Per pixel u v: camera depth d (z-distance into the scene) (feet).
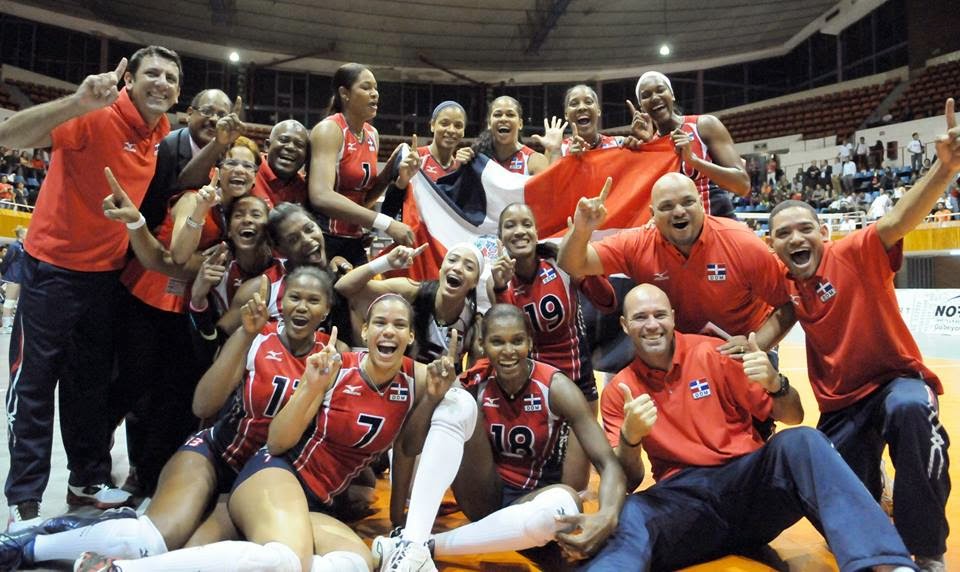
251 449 9.49
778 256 9.84
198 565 6.94
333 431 8.96
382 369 9.03
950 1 70.08
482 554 9.43
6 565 7.91
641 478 9.27
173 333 11.77
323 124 13.52
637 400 8.60
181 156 11.91
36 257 10.02
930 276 51.90
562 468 10.19
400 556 7.85
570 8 71.36
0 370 27.22
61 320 10.09
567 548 8.02
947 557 8.93
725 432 9.21
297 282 9.28
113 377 12.34
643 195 14.25
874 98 72.13
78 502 11.04
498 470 10.03
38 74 70.28
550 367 9.83
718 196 14.15
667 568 8.86
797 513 8.63
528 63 81.76
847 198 59.11
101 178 10.09
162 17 71.20
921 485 8.27
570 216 14.78
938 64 69.00
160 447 11.75
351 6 70.74
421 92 84.43
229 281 11.37
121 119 10.11
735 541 9.20
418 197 15.12
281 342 9.57
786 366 32.40
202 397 9.23
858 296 9.21
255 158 12.76
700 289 10.59
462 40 77.15
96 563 6.95
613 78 84.02
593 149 15.05
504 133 15.66
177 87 10.50
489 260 14.52
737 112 82.58
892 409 8.50
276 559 7.05
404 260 11.46
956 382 24.56
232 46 76.64
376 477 13.51
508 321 9.33
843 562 7.23
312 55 78.48
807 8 73.20
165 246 11.82
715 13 72.84
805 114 76.84
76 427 10.89
